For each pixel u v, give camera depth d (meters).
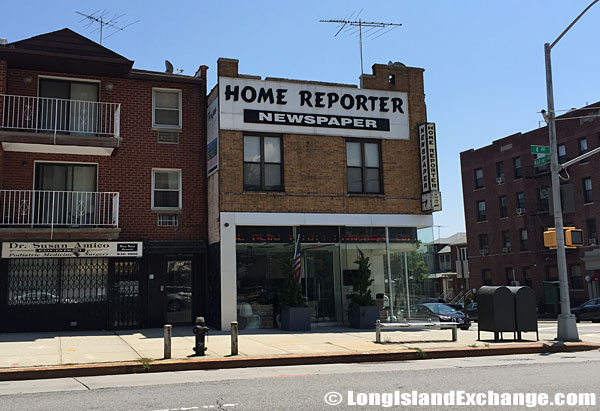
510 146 46.53
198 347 11.74
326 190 18.91
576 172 40.69
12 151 16.97
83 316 16.89
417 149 20.36
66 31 17.09
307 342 14.13
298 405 6.95
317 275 18.75
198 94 19.44
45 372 9.94
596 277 38.03
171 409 6.77
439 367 10.82
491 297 15.06
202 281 18.72
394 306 19.31
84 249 16.58
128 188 18.06
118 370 10.37
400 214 19.73
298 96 19.02
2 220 16.38
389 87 20.30
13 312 16.30
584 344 14.40
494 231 47.75
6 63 16.61
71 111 17.75
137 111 18.55
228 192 17.69
